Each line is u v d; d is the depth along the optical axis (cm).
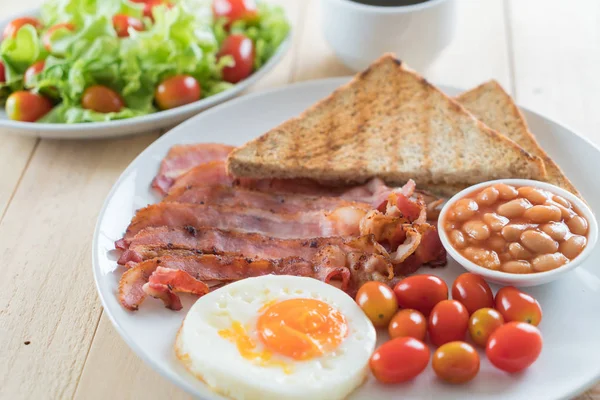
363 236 49
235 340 44
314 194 56
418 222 50
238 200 54
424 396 43
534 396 42
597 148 56
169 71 63
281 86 62
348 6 63
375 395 43
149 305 47
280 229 52
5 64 65
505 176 54
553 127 58
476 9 76
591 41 71
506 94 59
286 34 69
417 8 63
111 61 62
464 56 70
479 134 55
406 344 43
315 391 42
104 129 60
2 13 77
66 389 46
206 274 48
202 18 67
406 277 49
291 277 47
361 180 56
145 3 71
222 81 66
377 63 60
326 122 58
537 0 77
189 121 59
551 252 47
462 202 49
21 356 47
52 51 64
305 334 43
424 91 59
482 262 47
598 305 47
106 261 49
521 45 71
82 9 67
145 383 46
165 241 50
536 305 45
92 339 48
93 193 58
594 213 53
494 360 43
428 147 56
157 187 54
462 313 45
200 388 43
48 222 56
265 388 41
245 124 60
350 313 45
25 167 61
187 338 44
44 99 63
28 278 52
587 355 44
